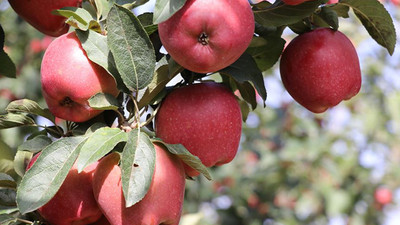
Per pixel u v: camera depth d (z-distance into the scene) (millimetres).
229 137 1836
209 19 1592
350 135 6480
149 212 1643
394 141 6461
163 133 1816
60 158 1647
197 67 1651
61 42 1778
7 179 1923
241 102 2174
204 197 5668
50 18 2047
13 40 4852
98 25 1782
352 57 2066
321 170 6289
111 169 1690
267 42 1999
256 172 6098
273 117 6344
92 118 1902
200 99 1819
